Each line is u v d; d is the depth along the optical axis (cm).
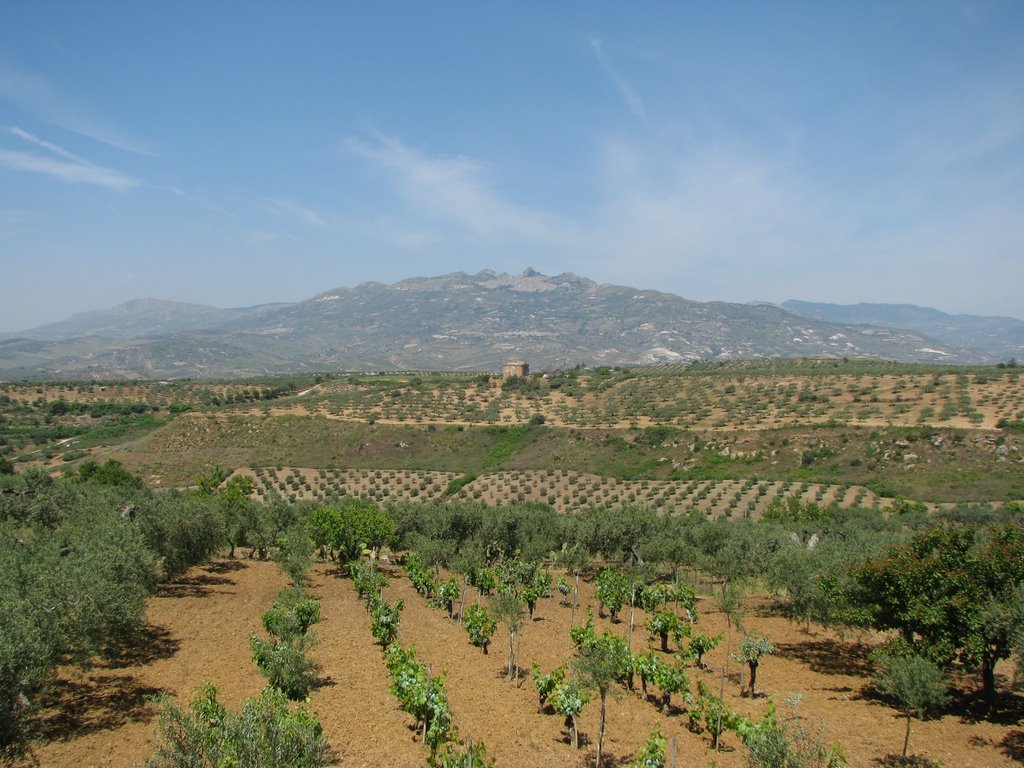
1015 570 2355
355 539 5200
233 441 12800
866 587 2648
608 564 5684
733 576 4269
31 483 5406
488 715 2380
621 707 2580
